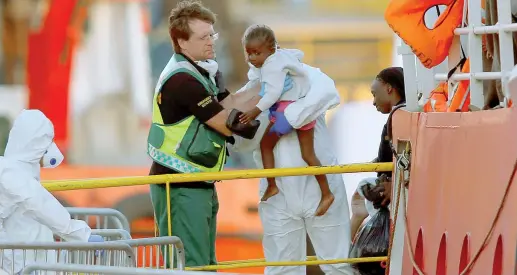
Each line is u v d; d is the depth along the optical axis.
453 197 19.47
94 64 73.44
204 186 24.62
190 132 24.41
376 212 26.12
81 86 73.00
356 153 67.56
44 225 21.94
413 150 22.12
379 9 79.38
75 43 73.19
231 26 76.31
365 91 77.31
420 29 21.78
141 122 73.12
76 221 21.62
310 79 24.92
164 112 24.53
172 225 24.59
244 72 74.88
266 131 25.22
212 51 24.58
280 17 78.94
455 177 19.45
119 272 17.66
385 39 79.00
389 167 24.17
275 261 25.52
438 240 20.14
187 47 24.42
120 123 72.69
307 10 79.38
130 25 73.31
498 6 18.98
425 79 24.14
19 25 73.44
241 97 24.88
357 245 25.86
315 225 25.39
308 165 25.12
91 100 72.88
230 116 24.17
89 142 71.81
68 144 72.00
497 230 17.09
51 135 22.20
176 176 24.06
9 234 21.80
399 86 25.72
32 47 73.00
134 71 73.25
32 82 73.31
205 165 24.59
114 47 73.44
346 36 78.69
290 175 24.12
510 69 18.84
